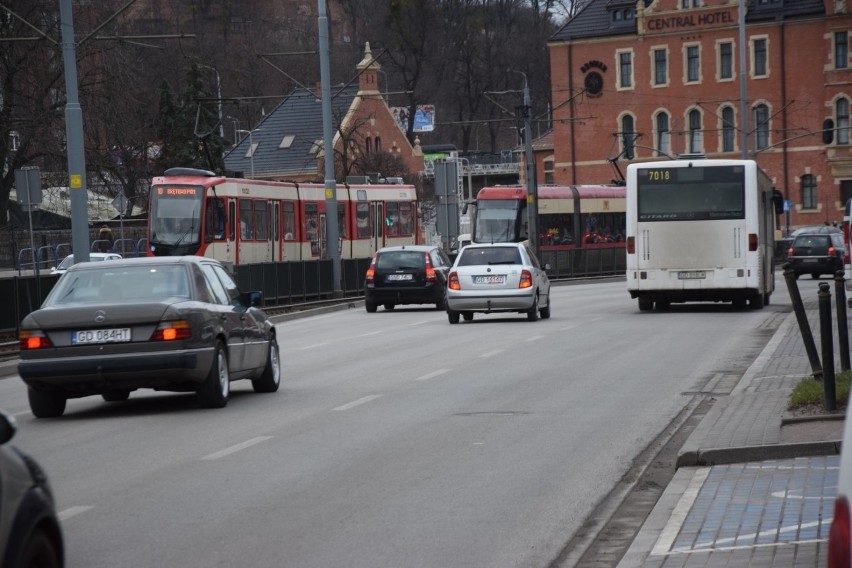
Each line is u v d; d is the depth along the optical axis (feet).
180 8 425.69
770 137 439.63
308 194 248.32
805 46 432.25
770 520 39.17
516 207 283.59
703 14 444.55
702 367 90.68
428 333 132.87
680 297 155.74
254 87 442.91
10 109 225.56
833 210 432.25
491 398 74.38
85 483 49.37
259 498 45.52
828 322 57.98
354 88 462.19
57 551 26.55
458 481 48.49
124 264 72.84
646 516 42.73
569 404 71.20
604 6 465.88
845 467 18.69
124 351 68.59
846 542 18.15
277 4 456.04
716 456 50.37
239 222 219.41
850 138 428.15
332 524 41.06
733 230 150.10
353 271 224.12
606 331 127.44
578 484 47.88
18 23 218.79
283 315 176.45
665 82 451.53
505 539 38.88
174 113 370.73
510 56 479.82
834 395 57.82
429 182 487.20
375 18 458.09
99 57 226.99
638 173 151.84
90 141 226.99
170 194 212.23
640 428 61.98
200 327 70.13
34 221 339.57
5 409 79.10
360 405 72.43
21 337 69.21
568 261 295.07
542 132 545.03
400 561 36.04
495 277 145.18
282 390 82.23
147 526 41.06
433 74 468.34
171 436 62.03
